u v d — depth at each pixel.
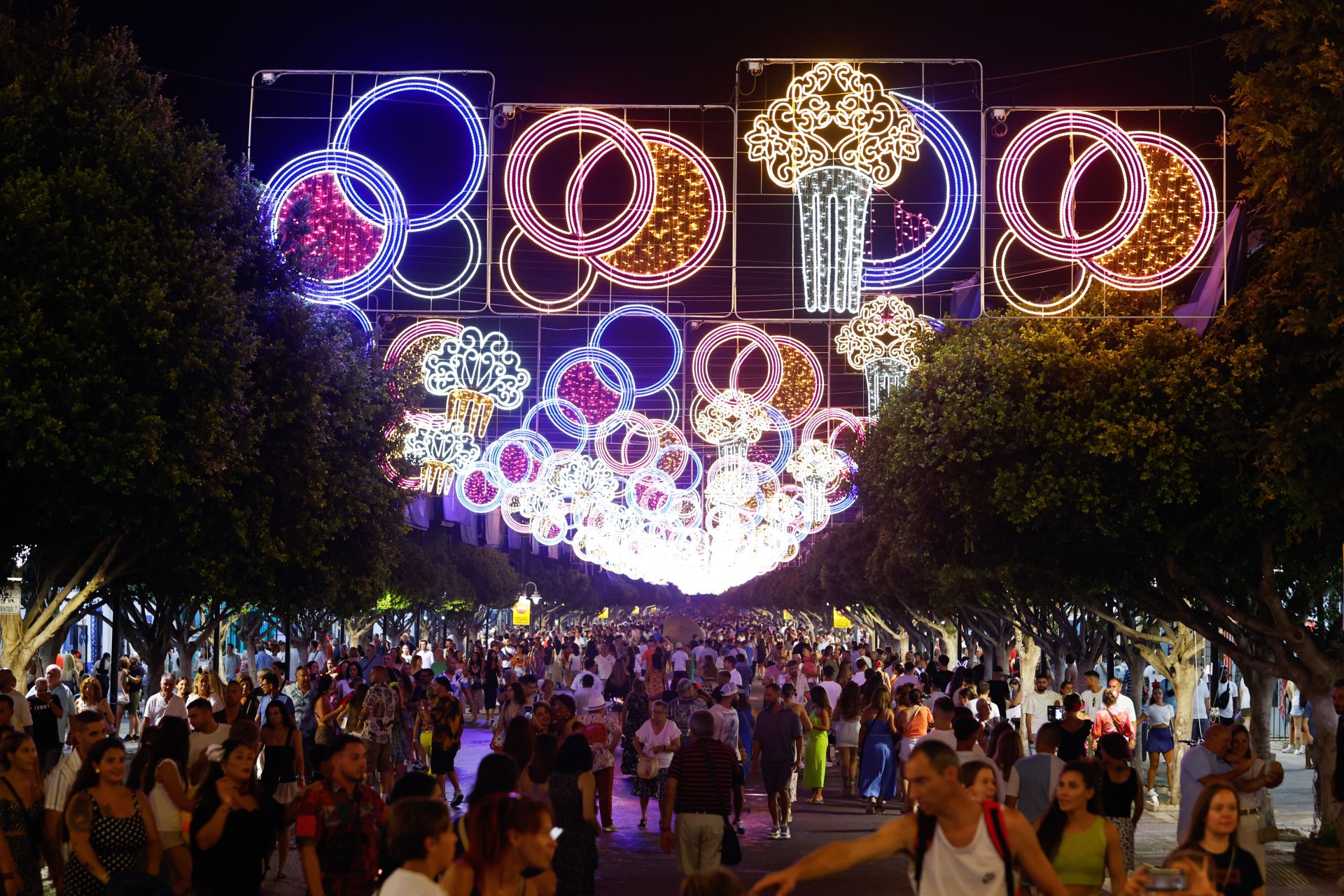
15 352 13.75
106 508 16.09
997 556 19.38
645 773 18.42
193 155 16.69
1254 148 15.02
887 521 26.86
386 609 49.25
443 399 28.58
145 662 24.86
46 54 16.56
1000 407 17.81
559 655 42.38
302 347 18.91
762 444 38.53
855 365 23.31
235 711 16.11
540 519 35.25
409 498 24.14
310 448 18.97
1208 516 16.39
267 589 21.73
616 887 14.20
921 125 15.38
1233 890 7.58
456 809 19.09
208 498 17.31
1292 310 14.79
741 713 25.11
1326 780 16.02
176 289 15.69
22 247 14.41
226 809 8.22
